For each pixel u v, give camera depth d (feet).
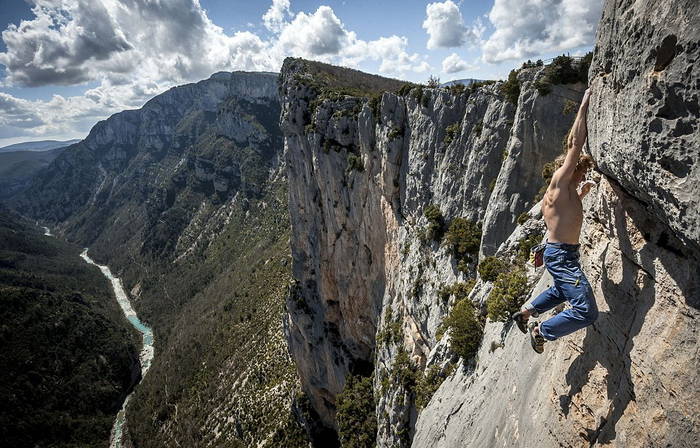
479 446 41.06
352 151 170.50
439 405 68.13
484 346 59.47
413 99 126.62
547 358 31.48
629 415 20.54
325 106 181.06
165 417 388.16
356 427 160.86
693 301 17.48
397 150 133.69
